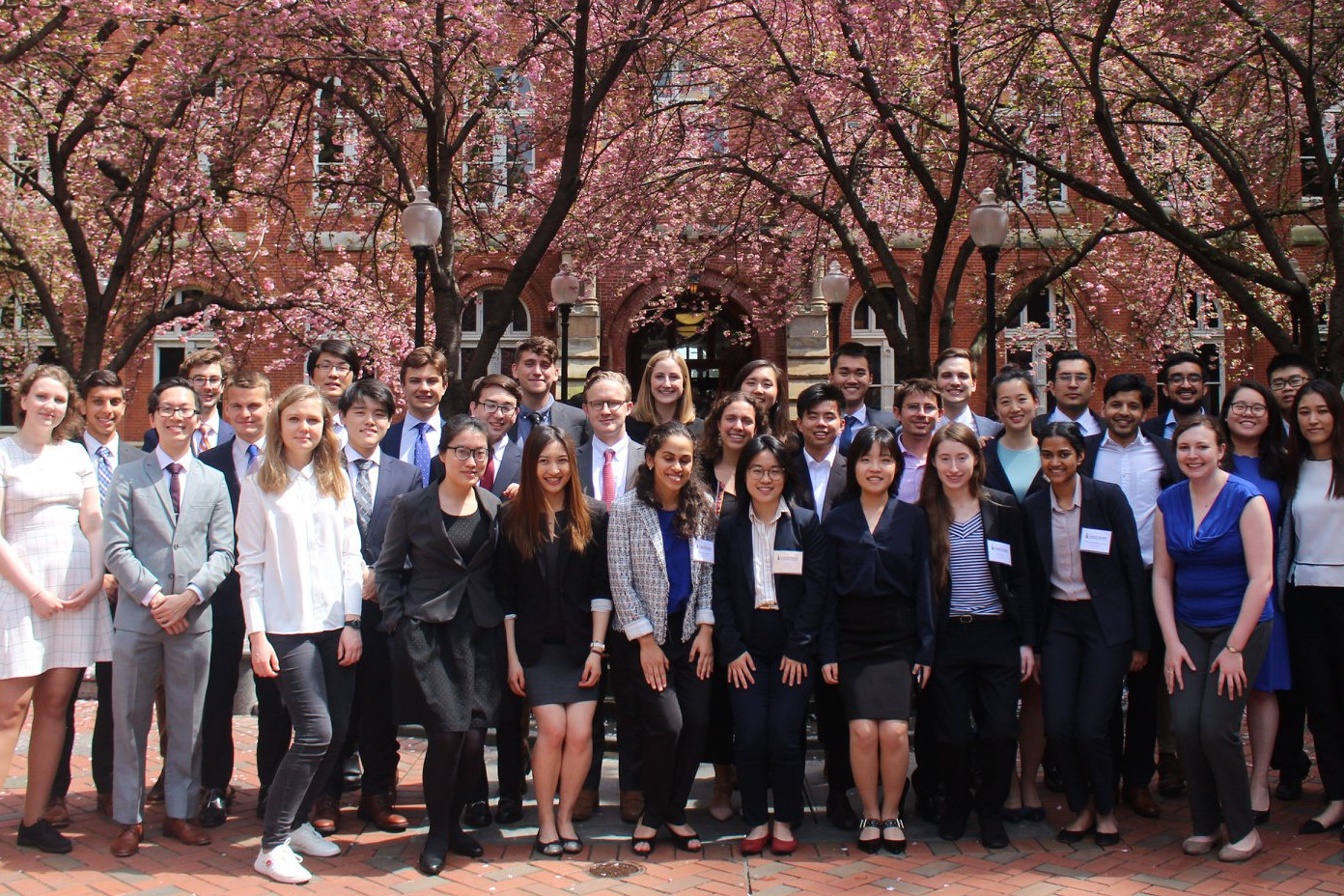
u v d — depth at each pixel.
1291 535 5.34
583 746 5.05
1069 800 5.18
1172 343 14.19
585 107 9.84
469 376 9.94
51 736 4.97
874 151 11.25
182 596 4.93
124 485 5.04
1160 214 9.23
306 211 16.48
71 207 11.41
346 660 4.94
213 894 4.45
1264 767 5.41
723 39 11.34
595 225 12.75
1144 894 4.44
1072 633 5.21
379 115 12.33
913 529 5.15
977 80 11.42
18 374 16.08
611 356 18.02
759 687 5.10
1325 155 8.96
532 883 4.62
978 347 11.25
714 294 18.08
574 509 5.11
